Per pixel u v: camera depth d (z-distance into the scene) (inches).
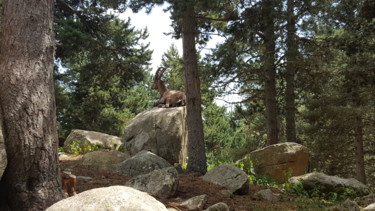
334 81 804.6
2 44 245.6
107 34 832.9
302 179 452.1
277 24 596.7
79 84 1213.7
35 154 233.3
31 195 230.8
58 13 781.3
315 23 682.2
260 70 709.3
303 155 552.7
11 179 231.1
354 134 827.4
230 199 343.9
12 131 230.7
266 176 534.6
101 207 152.3
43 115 238.8
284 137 1000.2
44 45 247.0
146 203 158.9
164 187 314.8
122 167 410.3
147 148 555.5
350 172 888.3
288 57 633.6
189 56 521.7
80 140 606.9
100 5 772.6
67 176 263.3
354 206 324.2
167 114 572.7
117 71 855.7
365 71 721.0
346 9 649.6
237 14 608.4
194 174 474.6
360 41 659.4
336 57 751.1
